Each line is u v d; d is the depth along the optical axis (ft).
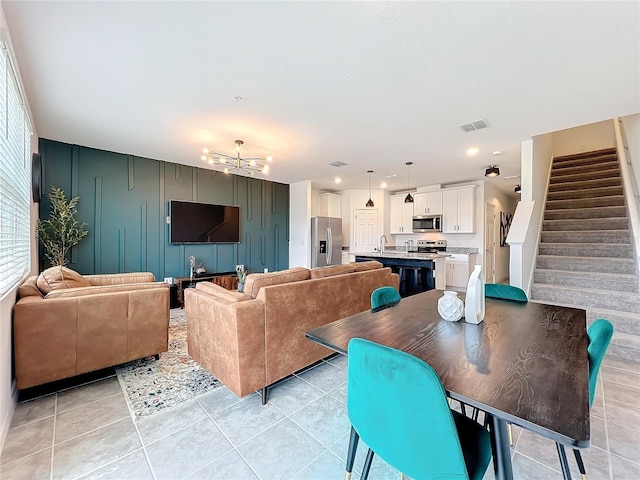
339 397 7.18
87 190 13.42
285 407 6.73
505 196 26.48
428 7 5.10
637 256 10.39
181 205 16.38
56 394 7.16
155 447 5.41
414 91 8.04
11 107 6.29
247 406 6.76
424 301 6.92
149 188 15.34
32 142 10.07
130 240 14.73
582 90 7.95
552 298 11.85
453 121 10.09
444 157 14.56
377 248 24.09
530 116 9.66
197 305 7.93
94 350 7.63
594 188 15.75
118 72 7.16
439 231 21.43
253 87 7.86
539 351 3.97
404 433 3.14
